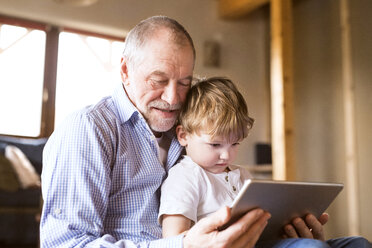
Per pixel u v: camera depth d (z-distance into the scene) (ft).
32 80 16.93
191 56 4.26
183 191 3.99
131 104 4.24
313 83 18.03
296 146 18.60
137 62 4.17
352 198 15.78
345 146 16.40
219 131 4.14
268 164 18.20
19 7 16.33
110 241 3.59
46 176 3.87
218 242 3.15
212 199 4.15
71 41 17.53
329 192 3.87
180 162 4.36
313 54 18.11
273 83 15.75
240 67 20.20
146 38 4.14
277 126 15.37
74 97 17.54
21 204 12.85
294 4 19.15
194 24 19.36
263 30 20.94
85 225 3.65
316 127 17.76
